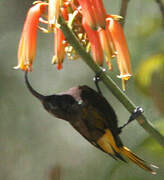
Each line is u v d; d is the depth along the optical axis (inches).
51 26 244.8
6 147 656.4
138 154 445.4
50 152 670.5
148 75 391.2
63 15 265.3
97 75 271.6
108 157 635.5
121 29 264.7
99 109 352.5
